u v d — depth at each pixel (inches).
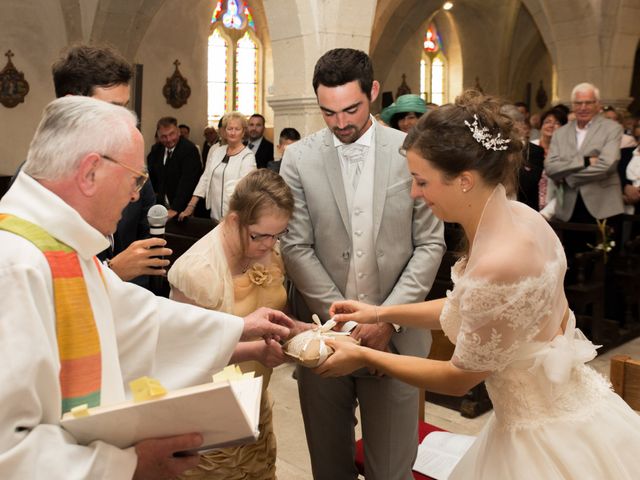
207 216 290.7
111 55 92.7
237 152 246.5
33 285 55.1
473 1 667.4
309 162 101.0
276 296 95.1
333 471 105.2
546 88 743.7
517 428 68.6
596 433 67.2
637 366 86.9
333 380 100.7
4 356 51.9
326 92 93.5
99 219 61.6
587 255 213.3
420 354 101.7
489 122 66.4
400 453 99.3
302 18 239.9
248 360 83.7
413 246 101.0
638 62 793.6
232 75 558.6
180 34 484.7
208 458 84.4
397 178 97.9
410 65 653.3
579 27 428.1
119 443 57.1
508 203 68.6
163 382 73.8
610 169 223.0
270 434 93.0
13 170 431.8
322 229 100.1
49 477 51.4
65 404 57.8
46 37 427.8
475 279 64.2
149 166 311.4
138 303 71.6
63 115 59.8
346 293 101.7
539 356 66.9
